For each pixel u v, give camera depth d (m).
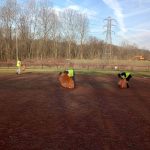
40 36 91.31
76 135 10.77
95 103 18.11
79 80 34.06
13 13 86.44
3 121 12.84
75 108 16.23
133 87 27.94
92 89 25.66
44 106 16.67
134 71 53.69
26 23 89.06
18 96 20.48
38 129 11.56
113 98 20.44
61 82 26.62
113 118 13.81
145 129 11.80
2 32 85.88
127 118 13.88
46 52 92.62
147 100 19.70
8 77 36.09
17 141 9.95
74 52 101.44
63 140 10.12
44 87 26.23
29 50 90.00
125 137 10.60
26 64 61.75
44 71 48.28
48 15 91.75
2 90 23.75
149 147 9.48
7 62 64.88
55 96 20.77
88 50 105.19
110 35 66.81
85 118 13.71
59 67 60.59
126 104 17.95
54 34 94.25
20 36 88.31
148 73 48.91
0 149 9.10
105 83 31.05
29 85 27.61
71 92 23.23
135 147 9.46
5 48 85.50
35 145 9.54
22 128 11.67
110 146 9.52
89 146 9.50
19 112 14.85
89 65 61.44
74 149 9.19
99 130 11.55
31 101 18.36
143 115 14.66
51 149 9.16
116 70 55.97
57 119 13.38
